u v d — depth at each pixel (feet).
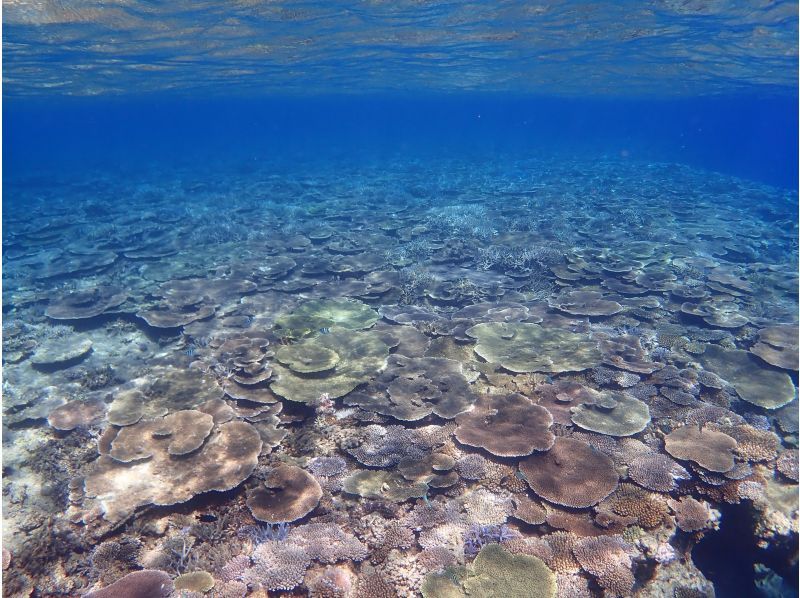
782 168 272.92
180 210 84.07
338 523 19.12
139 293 43.57
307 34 74.54
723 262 52.13
